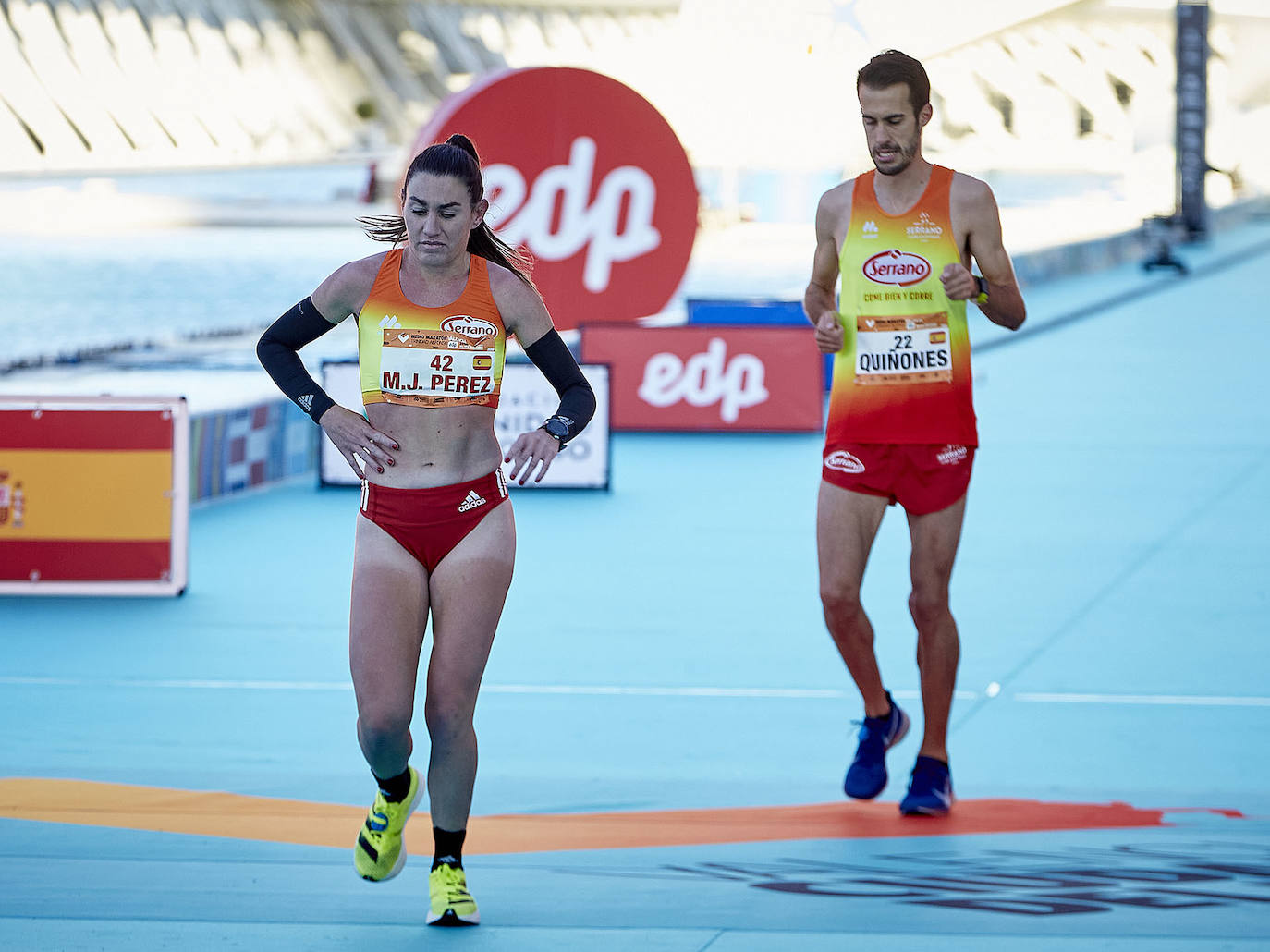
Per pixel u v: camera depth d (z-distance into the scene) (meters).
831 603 16.06
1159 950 10.15
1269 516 34.50
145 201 147.75
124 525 27.22
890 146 15.38
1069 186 189.38
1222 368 59.16
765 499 37.06
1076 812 15.99
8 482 27.16
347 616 26.09
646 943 10.64
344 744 19.02
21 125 187.38
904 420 15.74
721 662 23.48
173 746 18.72
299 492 37.75
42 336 63.91
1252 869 12.85
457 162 11.63
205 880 12.43
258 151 198.38
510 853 13.80
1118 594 27.70
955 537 15.87
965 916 11.12
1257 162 189.00
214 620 25.66
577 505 36.22
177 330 66.94
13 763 17.72
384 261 12.23
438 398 12.01
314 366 54.09
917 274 15.69
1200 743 19.39
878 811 16.06
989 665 23.25
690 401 46.62
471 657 11.91
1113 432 45.53
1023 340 67.19
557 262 55.53
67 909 11.34
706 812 15.90
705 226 138.38
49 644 23.92
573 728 19.89
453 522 12.02
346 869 13.05
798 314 51.84
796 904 11.59
